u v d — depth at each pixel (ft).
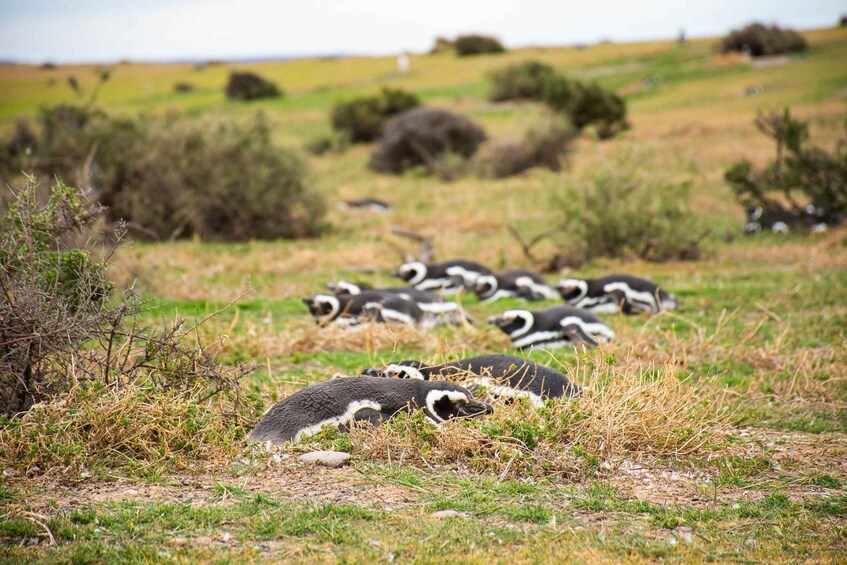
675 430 30.35
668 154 157.58
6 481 25.07
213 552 21.17
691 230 85.97
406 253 86.58
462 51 437.17
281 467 27.14
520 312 48.70
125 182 99.96
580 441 28.99
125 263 65.41
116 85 301.84
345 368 42.68
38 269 32.27
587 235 84.17
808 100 213.46
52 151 99.71
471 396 30.50
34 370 30.73
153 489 25.31
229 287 67.10
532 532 22.88
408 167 185.06
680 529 23.57
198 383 31.65
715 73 286.05
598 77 308.60
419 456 28.22
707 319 55.98
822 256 81.82
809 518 24.44
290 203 104.73
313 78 379.55
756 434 33.71
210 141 103.86
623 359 44.27
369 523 23.18
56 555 20.65
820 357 45.50
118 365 33.06
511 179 160.45
